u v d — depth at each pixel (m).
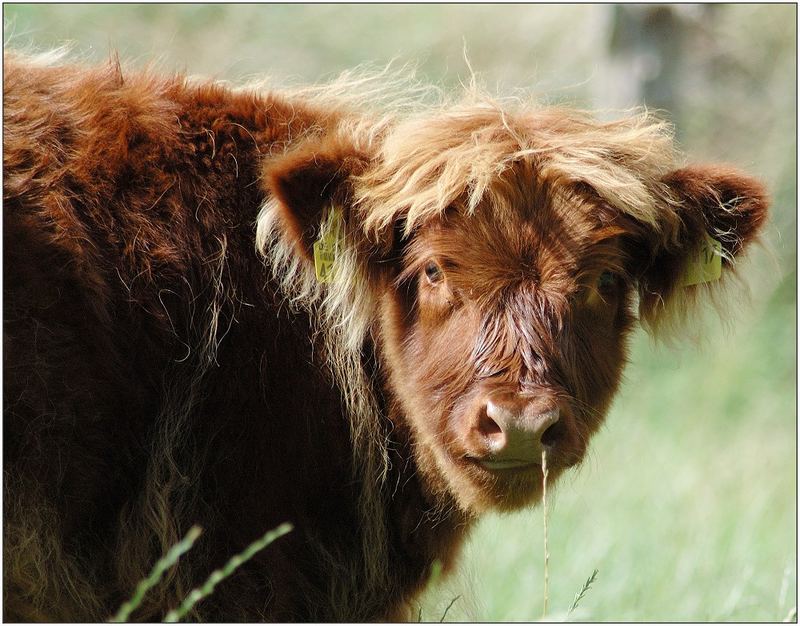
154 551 10.06
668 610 15.35
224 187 10.73
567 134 10.74
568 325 9.98
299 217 10.16
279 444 10.41
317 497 10.68
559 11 41.81
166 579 10.01
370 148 10.80
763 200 10.91
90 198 10.21
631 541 18.72
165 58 15.29
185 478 10.02
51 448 9.63
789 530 21.27
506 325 9.82
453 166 10.19
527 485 9.86
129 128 10.59
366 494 10.86
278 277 10.63
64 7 40.03
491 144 10.39
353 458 10.78
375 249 10.65
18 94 10.49
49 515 9.63
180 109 10.97
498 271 9.95
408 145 10.57
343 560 10.80
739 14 39.91
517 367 9.70
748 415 29.61
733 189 10.93
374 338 10.98
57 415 9.65
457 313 10.13
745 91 39.28
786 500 23.39
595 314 10.45
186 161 10.67
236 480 10.23
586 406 10.27
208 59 40.03
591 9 36.44
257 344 10.42
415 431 10.91
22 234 9.76
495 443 9.54
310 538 10.59
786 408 30.11
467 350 9.95
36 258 9.74
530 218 10.10
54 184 10.06
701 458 25.75
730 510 21.31
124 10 41.06
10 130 10.21
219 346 10.32
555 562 17.34
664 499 21.89
